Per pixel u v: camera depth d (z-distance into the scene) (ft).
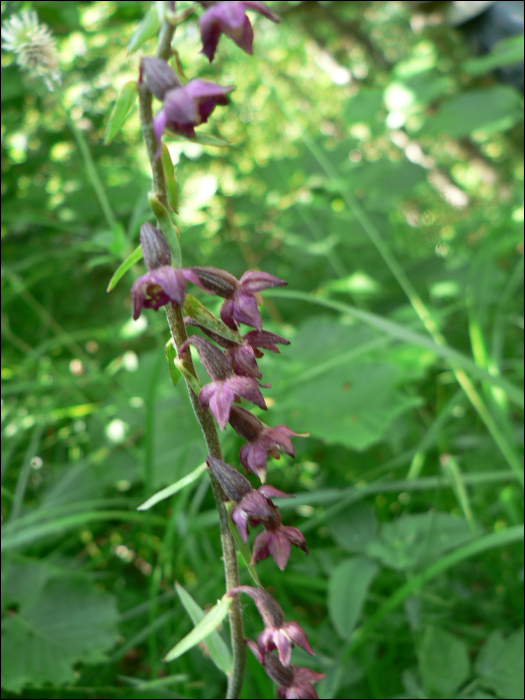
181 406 1.17
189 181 1.93
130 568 1.12
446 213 3.17
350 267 1.90
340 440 1.03
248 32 0.40
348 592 0.81
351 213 1.74
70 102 1.66
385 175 1.85
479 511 1.10
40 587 0.87
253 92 2.84
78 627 0.82
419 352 1.28
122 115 0.41
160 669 0.92
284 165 1.91
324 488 1.08
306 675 0.52
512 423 1.25
